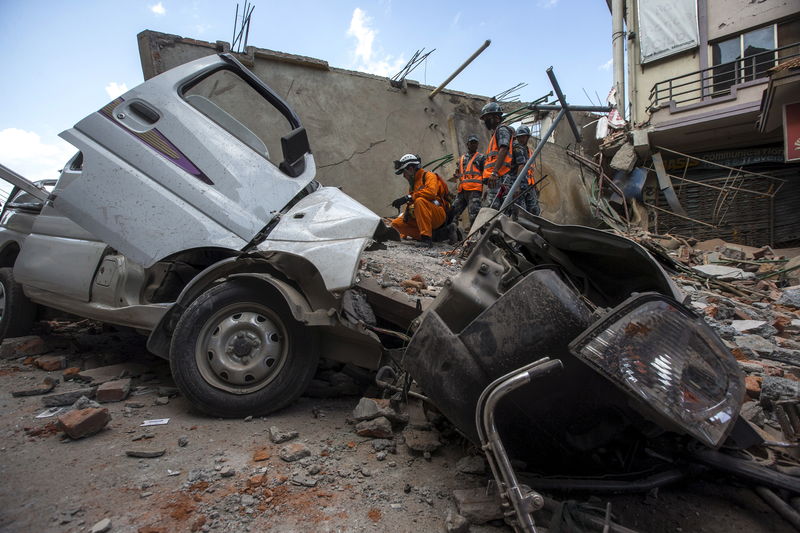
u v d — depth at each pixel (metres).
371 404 2.37
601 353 1.40
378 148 9.88
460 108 11.07
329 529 1.56
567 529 1.42
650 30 15.31
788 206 13.94
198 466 1.94
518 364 1.64
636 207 14.33
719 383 1.48
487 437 1.47
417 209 7.47
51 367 3.23
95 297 3.10
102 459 2.00
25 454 2.04
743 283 7.70
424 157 10.44
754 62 13.93
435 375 1.76
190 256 3.12
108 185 2.76
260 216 2.75
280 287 2.43
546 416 1.65
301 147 3.05
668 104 13.97
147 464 1.95
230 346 2.45
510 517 1.48
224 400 2.39
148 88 2.90
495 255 2.11
